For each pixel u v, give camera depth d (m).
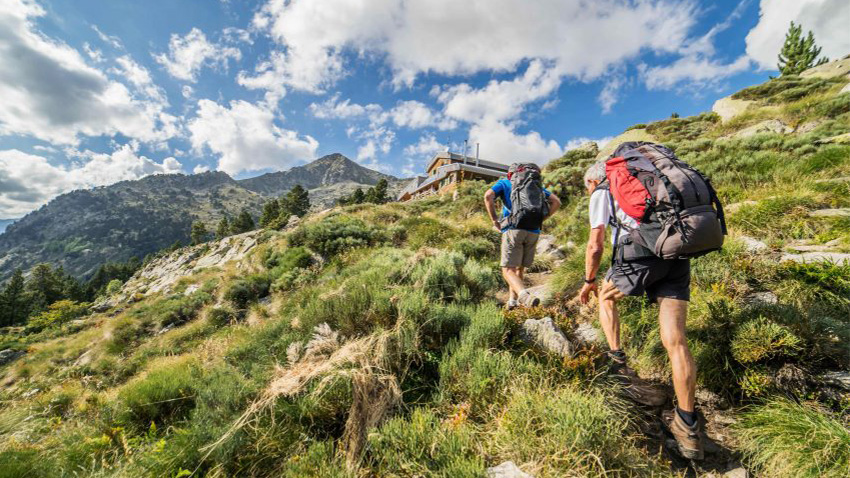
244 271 14.04
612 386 2.46
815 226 3.82
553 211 3.81
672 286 2.12
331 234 11.97
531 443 1.95
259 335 4.70
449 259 5.17
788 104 14.31
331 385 2.58
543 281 5.48
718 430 2.14
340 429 2.52
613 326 2.59
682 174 1.97
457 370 2.71
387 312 3.65
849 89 12.10
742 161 6.79
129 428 3.23
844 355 2.14
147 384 3.69
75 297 77.62
